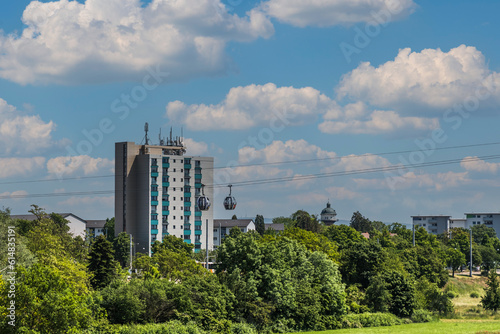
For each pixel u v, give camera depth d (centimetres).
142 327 8631
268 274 11075
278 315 11056
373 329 11562
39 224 13338
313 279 12444
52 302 6619
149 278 10406
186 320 9319
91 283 12056
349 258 15738
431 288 14925
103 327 8325
